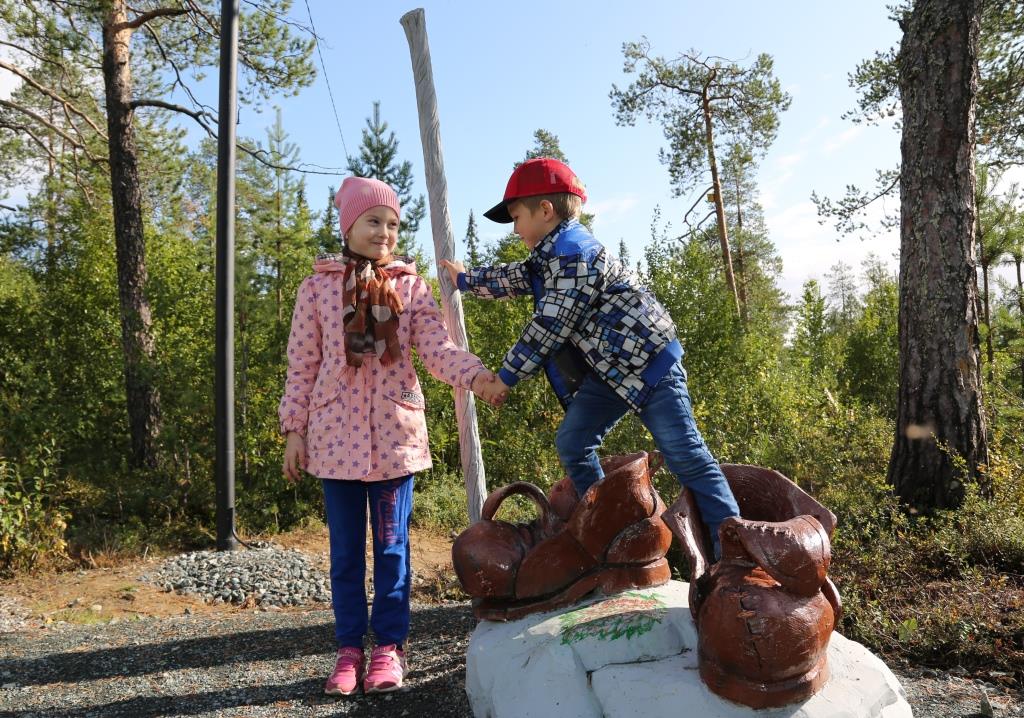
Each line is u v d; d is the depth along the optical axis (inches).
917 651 138.4
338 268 118.0
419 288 122.0
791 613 78.9
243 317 316.8
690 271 370.6
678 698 82.8
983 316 556.7
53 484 280.8
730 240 1162.6
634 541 106.9
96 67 438.0
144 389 358.3
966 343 233.1
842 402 455.2
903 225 244.5
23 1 396.8
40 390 357.1
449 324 138.6
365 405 113.9
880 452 281.7
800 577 79.7
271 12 415.8
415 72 147.8
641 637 93.0
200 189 587.5
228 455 271.4
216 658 134.0
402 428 114.9
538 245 112.9
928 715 113.0
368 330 113.7
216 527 285.1
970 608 148.8
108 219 505.0
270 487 312.0
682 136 754.2
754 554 80.2
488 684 99.0
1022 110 407.2
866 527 198.8
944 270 233.9
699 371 347.9
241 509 303.6
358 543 116.3
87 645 144.5
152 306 354.0
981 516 205.3
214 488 308.8
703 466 99.4
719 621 80.7
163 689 117.7
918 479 234.2
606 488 104.5
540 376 371.2
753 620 78.6
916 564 179.3
